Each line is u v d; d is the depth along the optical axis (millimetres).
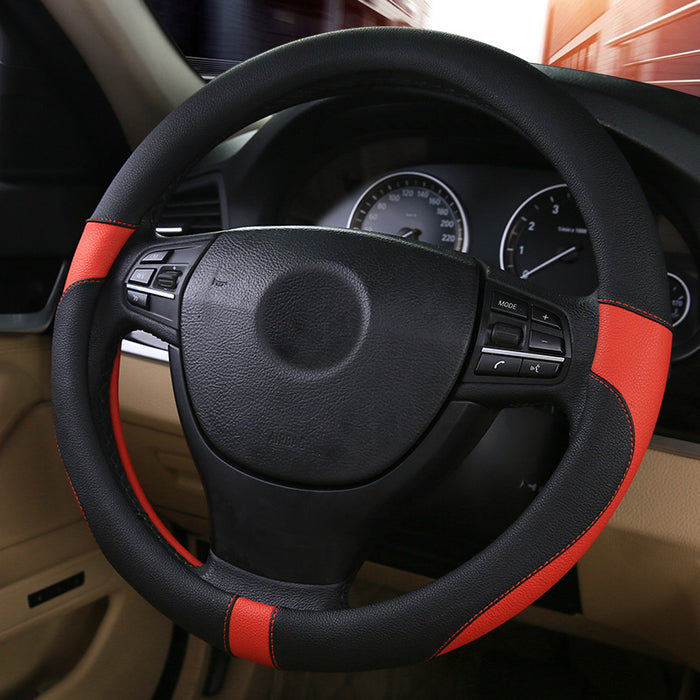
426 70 568
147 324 629
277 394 570
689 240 778
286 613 539
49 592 1043
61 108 1133
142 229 648
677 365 755
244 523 585
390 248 572
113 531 586
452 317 551
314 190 1063
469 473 864
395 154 975
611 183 512
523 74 540
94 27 1049
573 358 524
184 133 627
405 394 554
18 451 1015
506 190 915
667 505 753
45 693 1042
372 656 524
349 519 570
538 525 498
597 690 1229
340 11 1066
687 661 896
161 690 1258
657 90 771
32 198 1090
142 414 1029
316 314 569
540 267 893
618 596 847
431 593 514
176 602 568
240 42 1194
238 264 599
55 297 1108
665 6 2113
